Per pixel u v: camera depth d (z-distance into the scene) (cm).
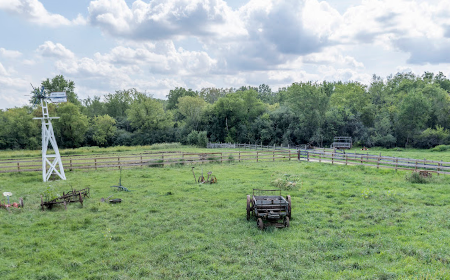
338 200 1478
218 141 6419
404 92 7238
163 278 813
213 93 11044
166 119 7112
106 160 3297
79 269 870
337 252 922
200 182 1994
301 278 782
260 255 925
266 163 2916
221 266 860
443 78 9144
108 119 7006
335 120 5512
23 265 889
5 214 1367
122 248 1003
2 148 6209
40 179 2202
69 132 6322
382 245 959
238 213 1326
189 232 1122
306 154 3128
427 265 805
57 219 1292
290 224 1177
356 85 6912
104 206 1458
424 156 3503
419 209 1292
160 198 1594
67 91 7438
